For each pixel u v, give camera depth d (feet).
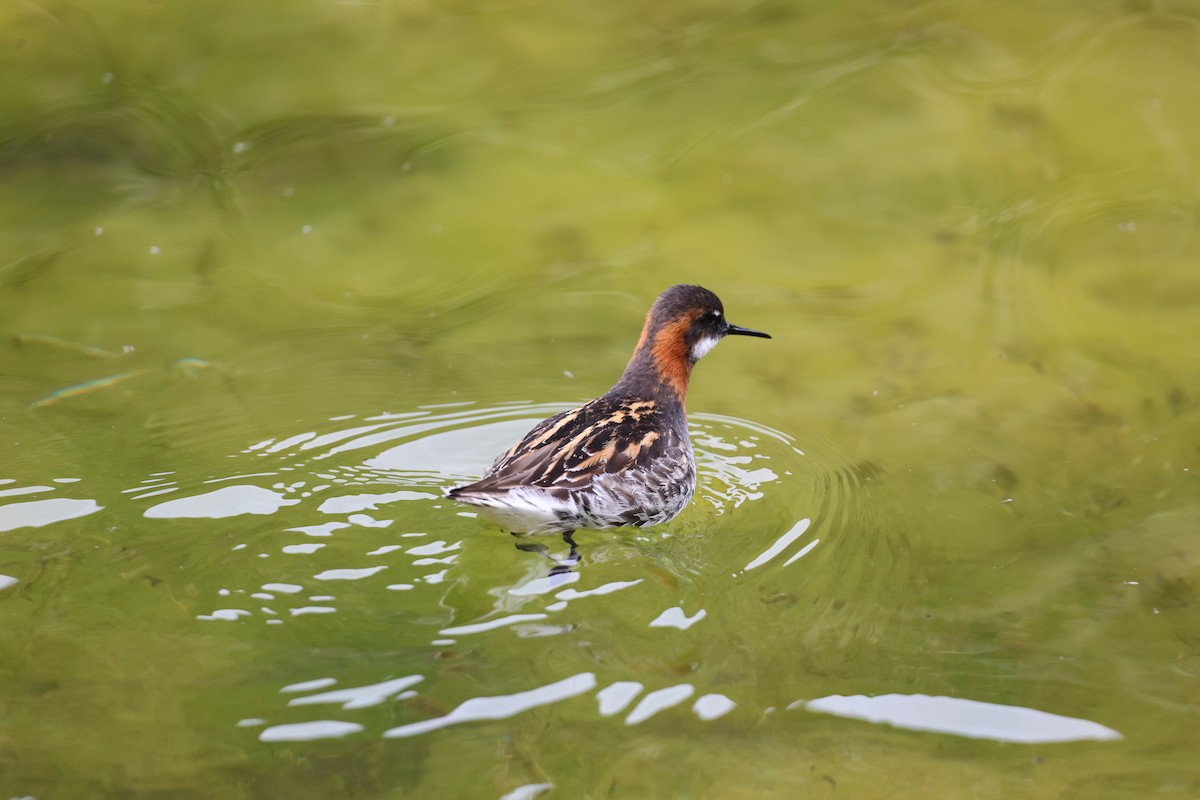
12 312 43.11
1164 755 24.53
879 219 49.08
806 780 23.70
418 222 49.26
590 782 23.48
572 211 49.88
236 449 35.83
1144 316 43.45
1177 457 35.83
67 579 29.35
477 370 41.14
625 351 42.37
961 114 53.72
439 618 28.45
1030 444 36.81
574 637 27.96
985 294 45.06
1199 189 49.19
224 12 59.16
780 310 44.50
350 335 43.04
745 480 35.78
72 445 35.73
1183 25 57.31
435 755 24.04
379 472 34.99
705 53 58.29
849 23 59.16
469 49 58.39
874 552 31.94
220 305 44.34
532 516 32.14
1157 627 28.76
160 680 25.98
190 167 51.13
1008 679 26.84
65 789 22.89
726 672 26.84
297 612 28.48
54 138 51.47
